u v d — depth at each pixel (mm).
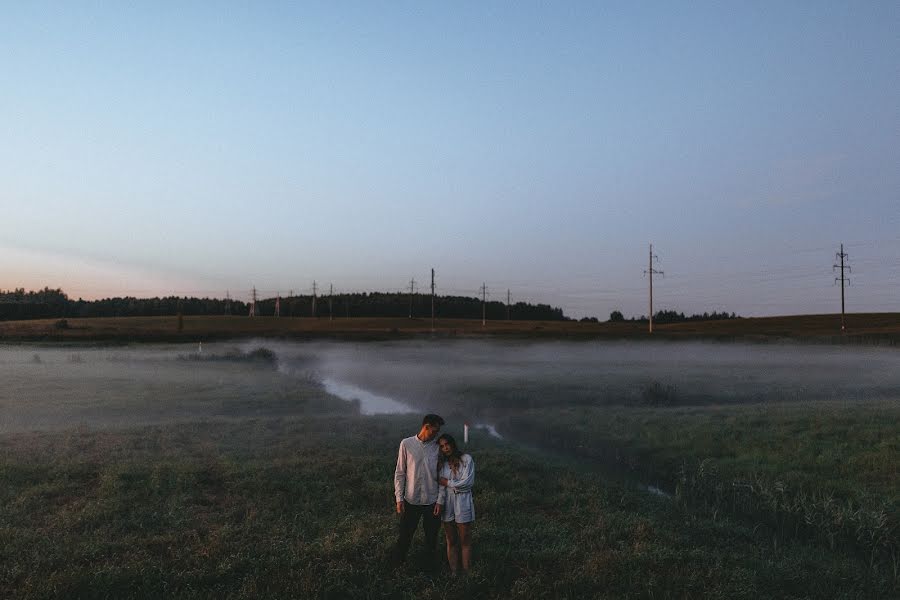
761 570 7965
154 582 7074
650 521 9828
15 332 90438
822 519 11039
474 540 8609
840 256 89562
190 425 18641
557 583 7152
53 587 6672
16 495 10695
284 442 15945
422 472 7477
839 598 7391
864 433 17734
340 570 7312
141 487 11289
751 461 15281
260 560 7629
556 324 149250
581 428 19828
